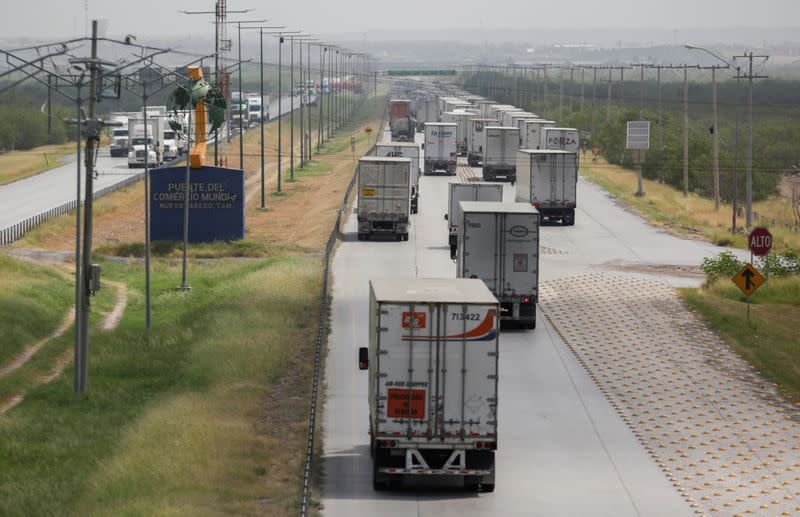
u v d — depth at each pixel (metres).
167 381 121.81
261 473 85.50
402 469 78.88
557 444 94.69
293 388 114.44
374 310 80.75
